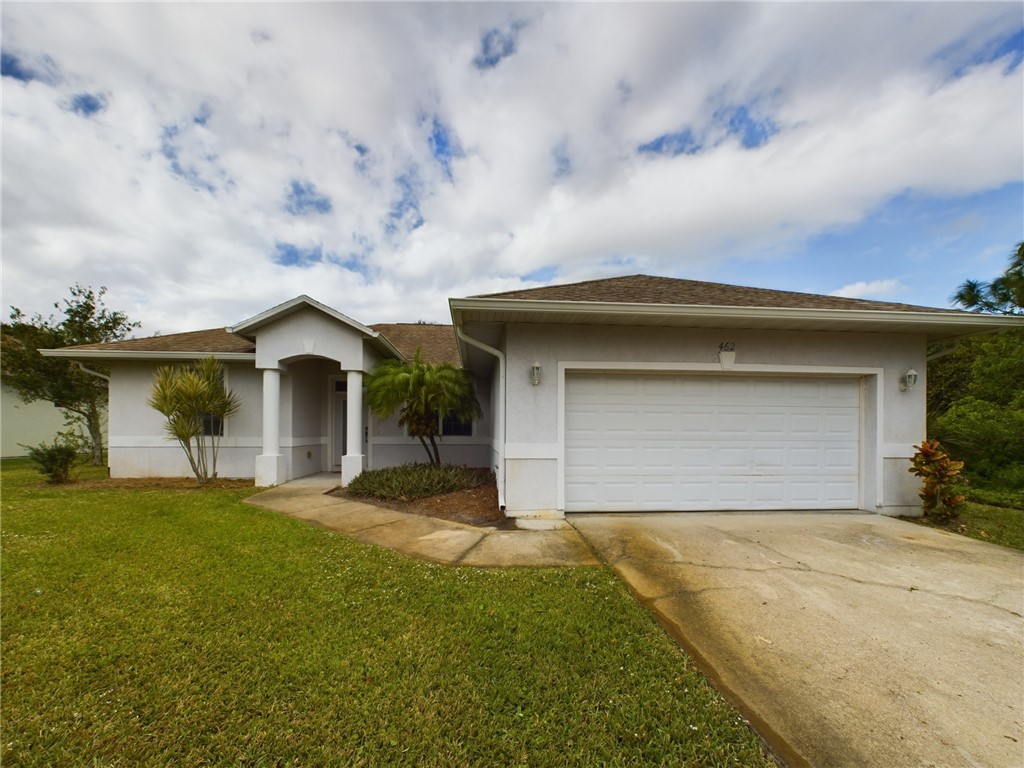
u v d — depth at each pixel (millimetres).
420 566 4660
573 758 2125
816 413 7336
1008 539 5832
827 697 2596
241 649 3029
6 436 16969
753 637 3275
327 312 10102
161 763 2062
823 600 3906
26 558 4840
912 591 4105
